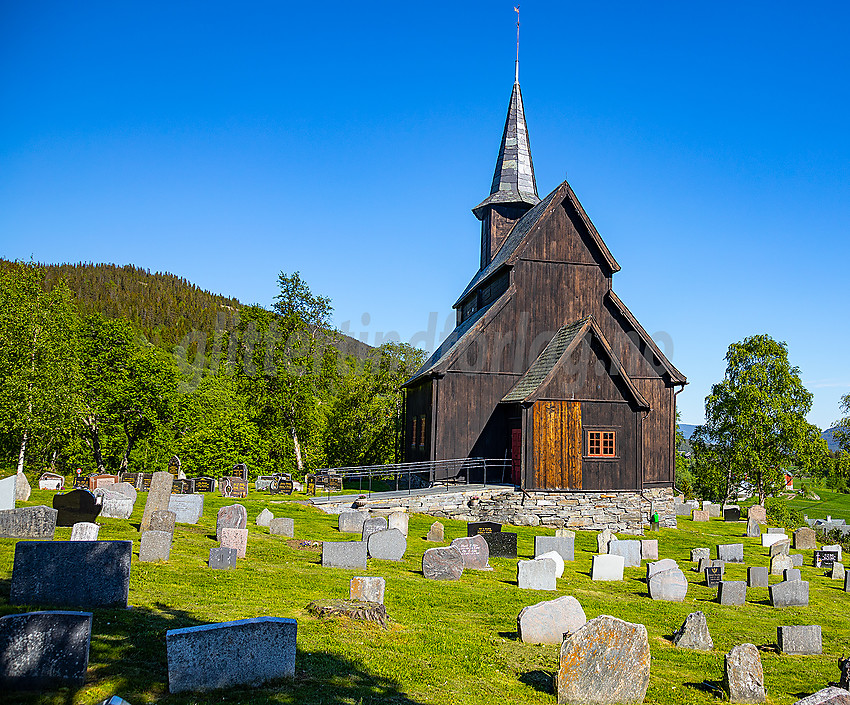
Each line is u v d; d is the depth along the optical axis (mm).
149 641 9602
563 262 35250
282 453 56656
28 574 10664
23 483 25062
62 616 8109
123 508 21500
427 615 13922
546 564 18156
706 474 59531
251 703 8078
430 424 34219
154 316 168625
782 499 58406
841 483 60812
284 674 8984
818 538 44562
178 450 55250
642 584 20453
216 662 8500
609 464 31109
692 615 14227
